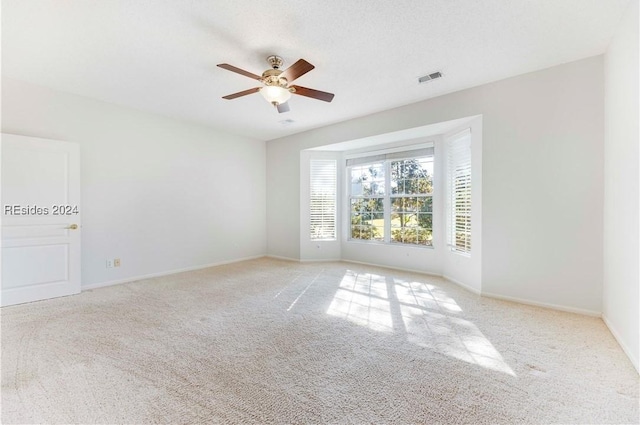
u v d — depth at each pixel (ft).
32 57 9.38
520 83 10.75
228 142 18.57
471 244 12.46
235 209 18.97
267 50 9.00
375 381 6.09
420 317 9.55
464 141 13.07
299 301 11.16
